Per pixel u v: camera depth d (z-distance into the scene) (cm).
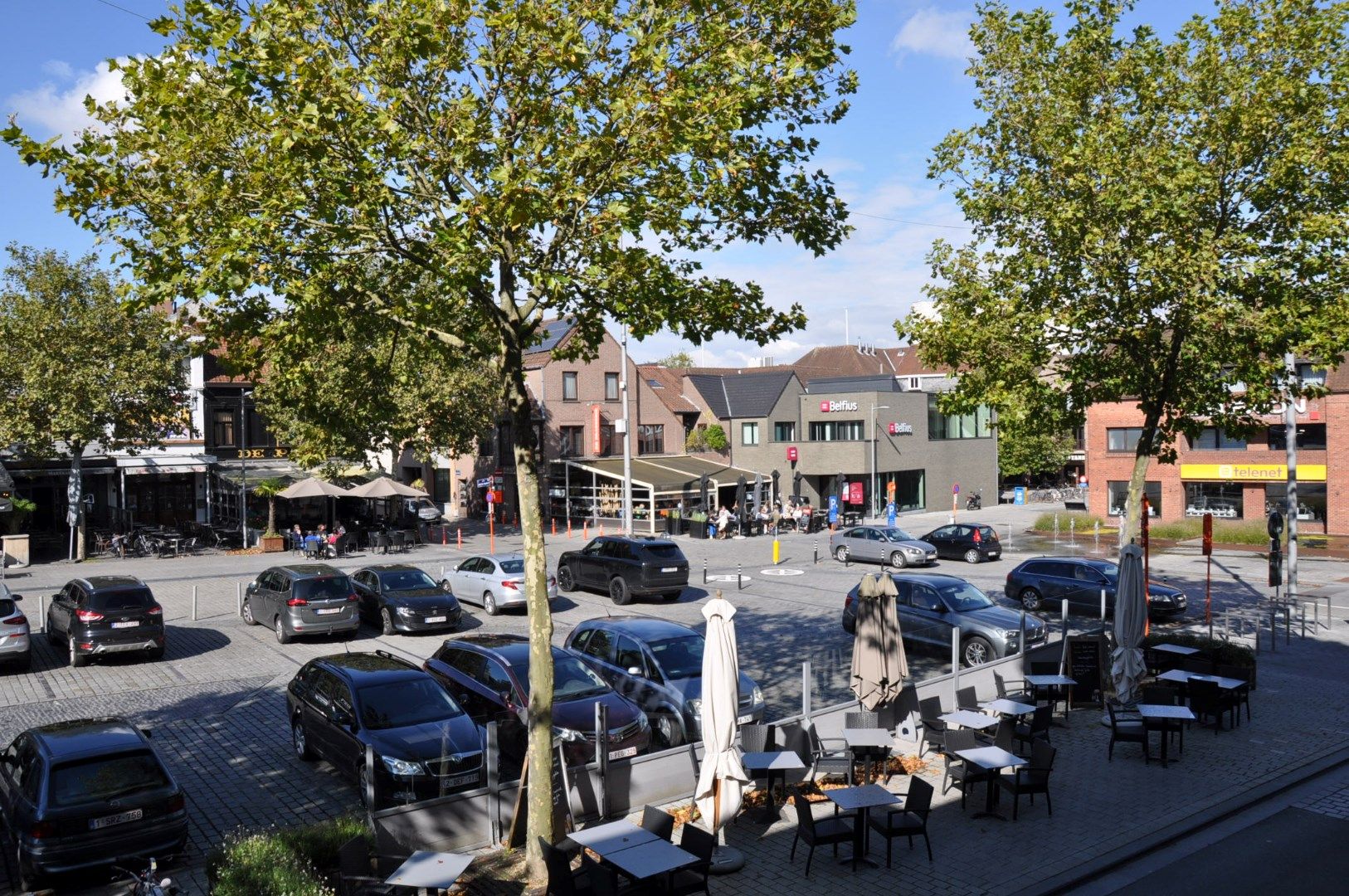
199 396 4225
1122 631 1466
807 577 3091
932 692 1457
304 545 3581
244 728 1448
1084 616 2338
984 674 1538
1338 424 4188
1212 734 1424
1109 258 1509
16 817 923
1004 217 1739
